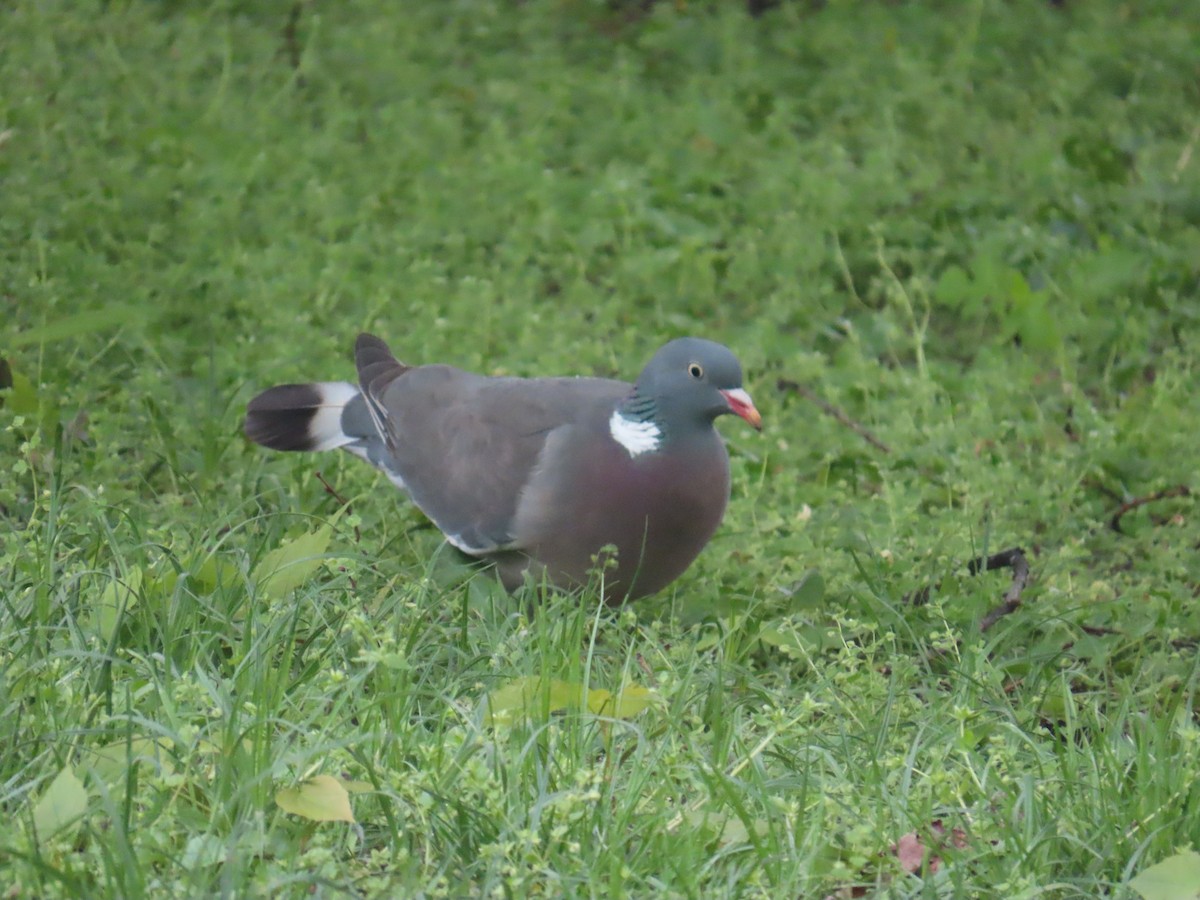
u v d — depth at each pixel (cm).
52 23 1772
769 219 1528
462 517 982
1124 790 740
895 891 673
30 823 638
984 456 1195
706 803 708
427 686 802
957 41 1933
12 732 719
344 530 988
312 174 1552
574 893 641
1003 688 881
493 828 675
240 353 1256
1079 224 1539
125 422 1139
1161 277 1445
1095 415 1221
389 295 1365
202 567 859
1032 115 1744
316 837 661
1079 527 1116
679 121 1694
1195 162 1612
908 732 807
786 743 778
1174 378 1297
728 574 1027
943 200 1561
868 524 1058
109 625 807
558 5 2036
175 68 1723
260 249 1438
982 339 1421
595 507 934
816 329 1395
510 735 731
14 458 1036
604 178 1561
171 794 675
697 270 1433
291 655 782
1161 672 908
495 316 1333
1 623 802
